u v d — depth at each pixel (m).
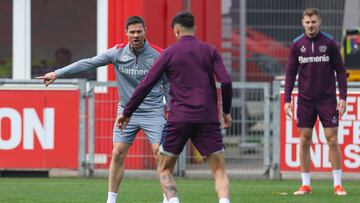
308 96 30.91
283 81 37.72
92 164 38.66
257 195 31.53
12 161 38.25
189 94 22.94
